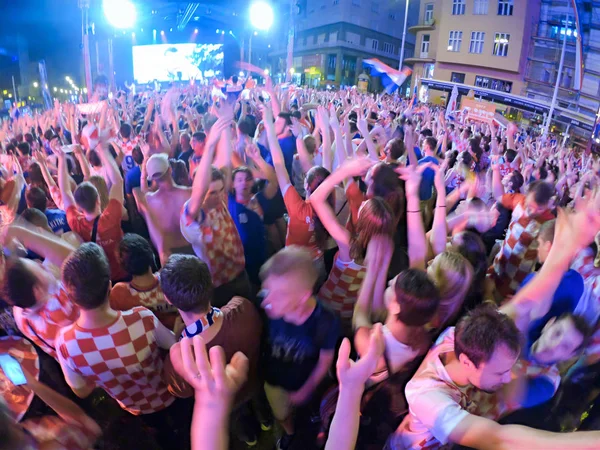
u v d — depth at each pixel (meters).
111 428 2.00
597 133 9.52
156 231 2.75
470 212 3.14
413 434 1.40
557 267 1.55
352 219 2.74
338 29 24.69
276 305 1.73
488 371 1.25
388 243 1.98
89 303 1.52
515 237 2.51
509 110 14.48
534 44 17.38
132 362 1.65
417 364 1.65
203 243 2.41
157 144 4.64
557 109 13.27
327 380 2.00
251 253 3.02
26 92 32.53
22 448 1.06
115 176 3.23
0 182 3.16
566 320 1.63
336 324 1.81
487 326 1.26
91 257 1.53
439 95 16.05
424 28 21.95
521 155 5.62
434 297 1.52
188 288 1.60
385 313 1.90
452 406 1.24
